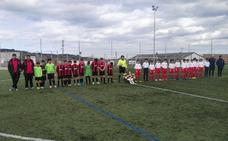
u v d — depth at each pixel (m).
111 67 22.75
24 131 9.01
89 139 8.20
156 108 12.59
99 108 12.56
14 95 16.22
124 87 19.91
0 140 8.11
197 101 14.45
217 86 21.14
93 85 21.12
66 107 12.75
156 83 22.66
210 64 29.14
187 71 27.08
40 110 12.11
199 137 8.38
